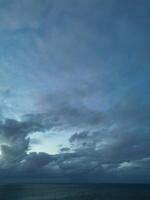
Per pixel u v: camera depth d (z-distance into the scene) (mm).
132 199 110688
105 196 123688
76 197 120250
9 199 119750
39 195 134250
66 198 116625
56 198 118250
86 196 125250
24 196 131500
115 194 135625
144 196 124688
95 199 112438
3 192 161000
